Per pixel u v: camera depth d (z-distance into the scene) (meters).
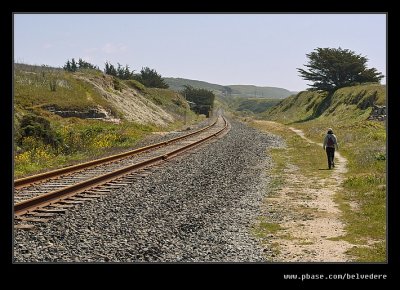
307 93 99.19
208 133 40.53
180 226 9.81
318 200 13.21
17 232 8.55
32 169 18.31
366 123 39.72
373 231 9.77
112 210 10.77
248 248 8.66
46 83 40.66
